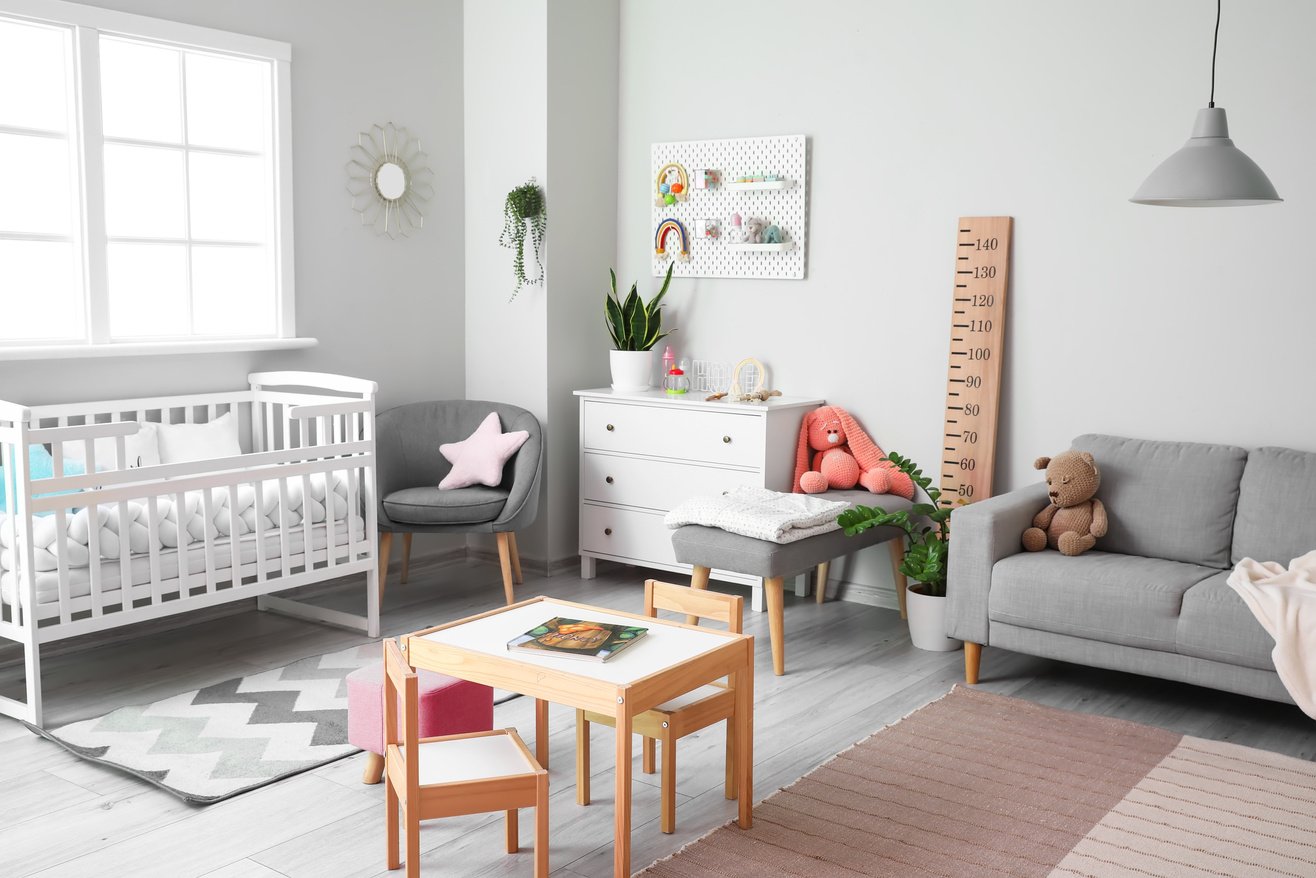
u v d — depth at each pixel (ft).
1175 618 10.53
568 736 10.52
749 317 15.81
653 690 7.54
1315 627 9.68
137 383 13.16
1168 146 12.62
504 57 16.06
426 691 8.93
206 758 9.87
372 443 13.33
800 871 7.98
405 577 15.94
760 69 15.37
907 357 14.53
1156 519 12.07
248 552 12.28
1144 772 9.66
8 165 13.32
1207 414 12.62
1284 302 12.09
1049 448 13.66
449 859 8.22
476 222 16.69
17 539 10.32
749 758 8.55
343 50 14.99
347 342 15.40
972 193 13.87
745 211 15.64
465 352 17.03
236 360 14.20
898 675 12.24
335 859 8.21
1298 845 8.40
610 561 17.15
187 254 13.66
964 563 11.75
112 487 10.82
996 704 11.27
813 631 13.85
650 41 16.34
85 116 12.37
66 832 8.59
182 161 13.50
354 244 15.38
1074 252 13.28
